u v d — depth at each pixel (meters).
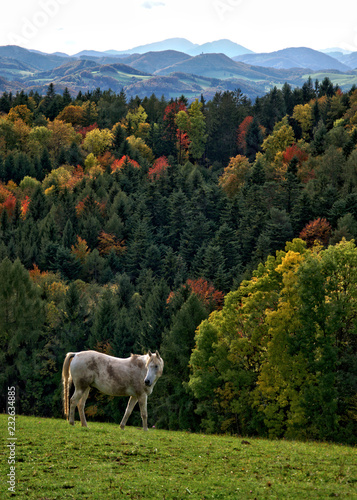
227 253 105.31
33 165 188.25
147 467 11.09
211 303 75.25
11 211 147.12
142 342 61.97
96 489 9.31
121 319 64.06
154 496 9.08
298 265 38.56
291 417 34.53
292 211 115.25
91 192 152.50
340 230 91.50
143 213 140.12
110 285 96.19
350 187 124.00
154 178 178.00
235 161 172.62
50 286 82.56
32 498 8.76
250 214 119.62
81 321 67.88
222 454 12.98
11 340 61.19
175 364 52.84
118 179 168.12
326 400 32.12
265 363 36.97
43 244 117.25
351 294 33.34
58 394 61.34
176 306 63.47
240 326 42.34
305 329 32.94
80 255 117.50
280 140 175.38
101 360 15.89
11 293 62.34
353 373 33.69
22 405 62.12
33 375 61.44
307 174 141.88
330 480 10.60
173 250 132.88
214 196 142.00
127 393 15.98
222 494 9.32
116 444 13.24
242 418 41.25
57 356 64.31
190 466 11.43
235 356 40.31
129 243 128.88
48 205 148.75
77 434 14.27
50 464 10.98
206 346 43.25
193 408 50.78
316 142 169.12
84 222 131.75
